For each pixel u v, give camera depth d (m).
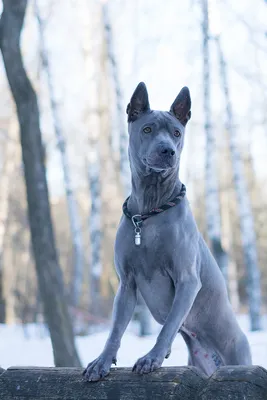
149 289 3.71
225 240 22.02
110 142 17.50
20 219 22.23
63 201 30.00
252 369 2.75
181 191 3.73
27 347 10.45
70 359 7.40
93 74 15.36
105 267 23.34
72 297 18.36
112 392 2.87
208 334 4.07
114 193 21.88
